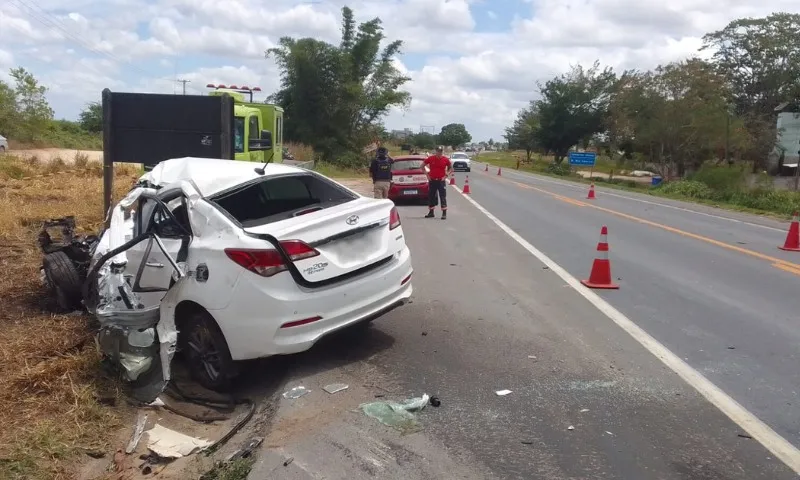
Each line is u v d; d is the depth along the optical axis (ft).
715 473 12.46
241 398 17.08
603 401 15.74
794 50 172.04
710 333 21.50
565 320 22.75
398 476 12.35
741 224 57.26
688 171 152.76
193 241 17.26
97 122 250.37
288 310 16.21
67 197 49.83
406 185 66.33
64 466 13.26
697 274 31.68
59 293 22.76
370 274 18.17
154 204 19.38
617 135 187.93
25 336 19.67
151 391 16.79
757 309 24.82
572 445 13.52
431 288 27.58
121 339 16.88
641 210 67.72
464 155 175.11
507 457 13.03
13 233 35.81
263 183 20.11
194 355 17.69
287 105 133.49
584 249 38.78
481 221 52.90
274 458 13.08
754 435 14.02
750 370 18.01
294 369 17.89
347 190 21.57
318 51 128.67
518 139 338.95
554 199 78.28
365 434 14.06
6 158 75.10
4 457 12.94
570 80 214.48
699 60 151.64
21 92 153.99
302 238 16.66
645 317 23.35
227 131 33.81
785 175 155.02
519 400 15.79
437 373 17.57
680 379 17.19
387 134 167.02
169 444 14.42
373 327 21.68
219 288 16.35
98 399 15.96
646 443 13.64
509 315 23.35
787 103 167.94
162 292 18.29
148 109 34.04
